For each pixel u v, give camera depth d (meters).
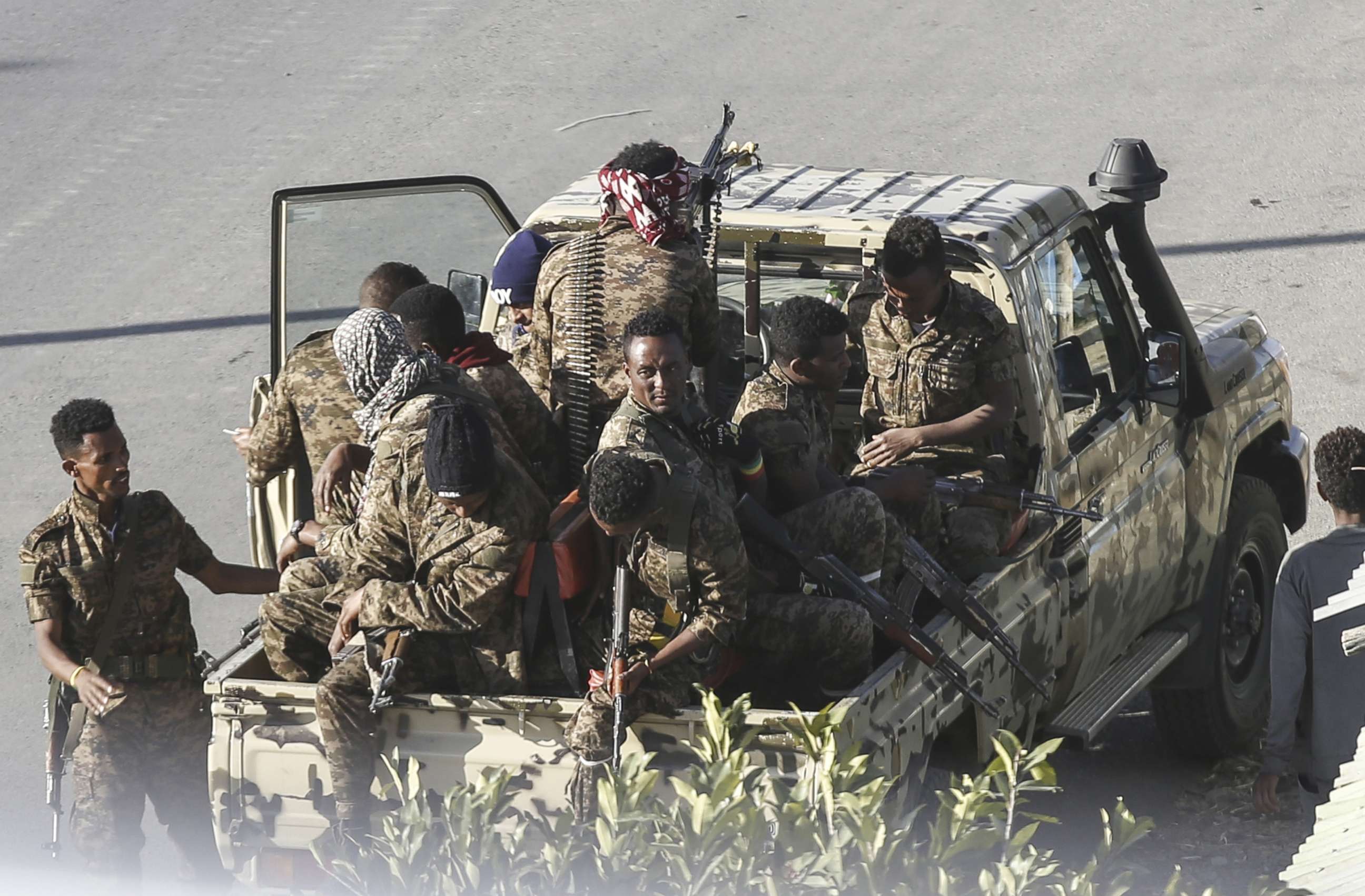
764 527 17.47
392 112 58.22
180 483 36.03
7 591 31.91
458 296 24.59
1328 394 38.22
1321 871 12.60
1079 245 23.12
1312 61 59.75
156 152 55.81
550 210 23.14
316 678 18.52
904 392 21.33
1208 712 25.17
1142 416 23.39
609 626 17.19
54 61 63.94
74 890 21.83
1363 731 14.77
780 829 12.74
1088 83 58.72
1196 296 44.16
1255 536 26.45
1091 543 21.78
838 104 57.50
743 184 23.64
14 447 37.81
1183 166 52.47
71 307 45.50
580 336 19.55
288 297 23.94
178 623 20.02
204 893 20.73
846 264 22.59
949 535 20.16
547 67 61.69
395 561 17.33
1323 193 49.97
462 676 17.12
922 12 66.31
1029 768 13.34
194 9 69.38
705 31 64.94
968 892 12.89
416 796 13.80
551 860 12.84
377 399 17.62
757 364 23.28
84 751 19.50
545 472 19.75
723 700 18.11
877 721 16.39
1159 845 23.14
